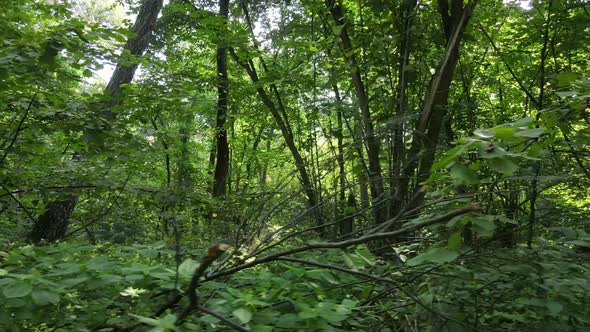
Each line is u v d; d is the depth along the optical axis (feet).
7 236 18.39
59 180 16.26
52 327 6.36
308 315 5.36
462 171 5.14
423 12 17.72
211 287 6.62
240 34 21.91
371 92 19.52
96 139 13.39
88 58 12.87
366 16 20.89
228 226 15.08
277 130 27.89
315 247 6.05
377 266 7.87
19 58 10.95
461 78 20.42
